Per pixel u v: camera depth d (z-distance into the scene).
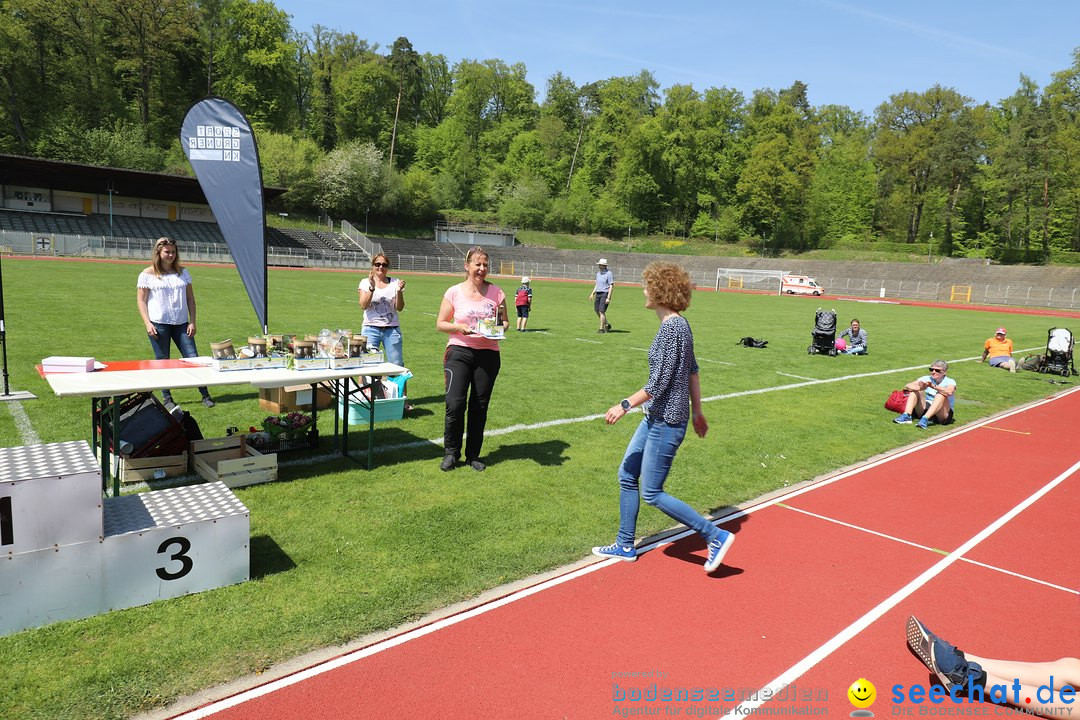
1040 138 70.19
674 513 4.40
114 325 13.78
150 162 63.72
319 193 73.69
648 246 84.12
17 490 3.29
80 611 3.56
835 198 85.38
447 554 4.56
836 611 4.11
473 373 6.28
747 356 15.19
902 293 62.44
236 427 7.29
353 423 7.71
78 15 66.00
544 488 5.99
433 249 71.25
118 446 5.00
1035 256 69.19
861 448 7.88
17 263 32.50
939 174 75.19
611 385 10.88
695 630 3.81
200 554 3.88
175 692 3.02
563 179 100.12
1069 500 6.42
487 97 106.44
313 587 4.02
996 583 4.59
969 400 11.41
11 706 2.86
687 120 89.31
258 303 7.79
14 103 61.69
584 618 3.88
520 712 3.01
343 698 3.05
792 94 109.12
